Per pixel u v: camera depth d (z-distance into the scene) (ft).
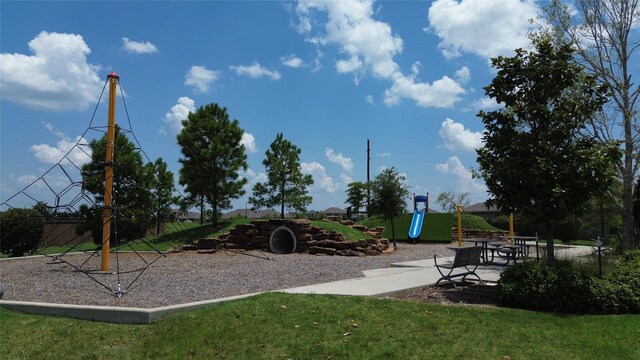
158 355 19.27
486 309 25.11
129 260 52.90
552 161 28.37
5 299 27.50
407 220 96.48
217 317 22.94
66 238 84.43
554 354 18.75
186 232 74.23
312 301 25.67
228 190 75.46
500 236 94.17
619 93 52.80
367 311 23.89
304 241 62.85
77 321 23.31
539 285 25.81
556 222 29.37
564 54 30.78
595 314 24.97
